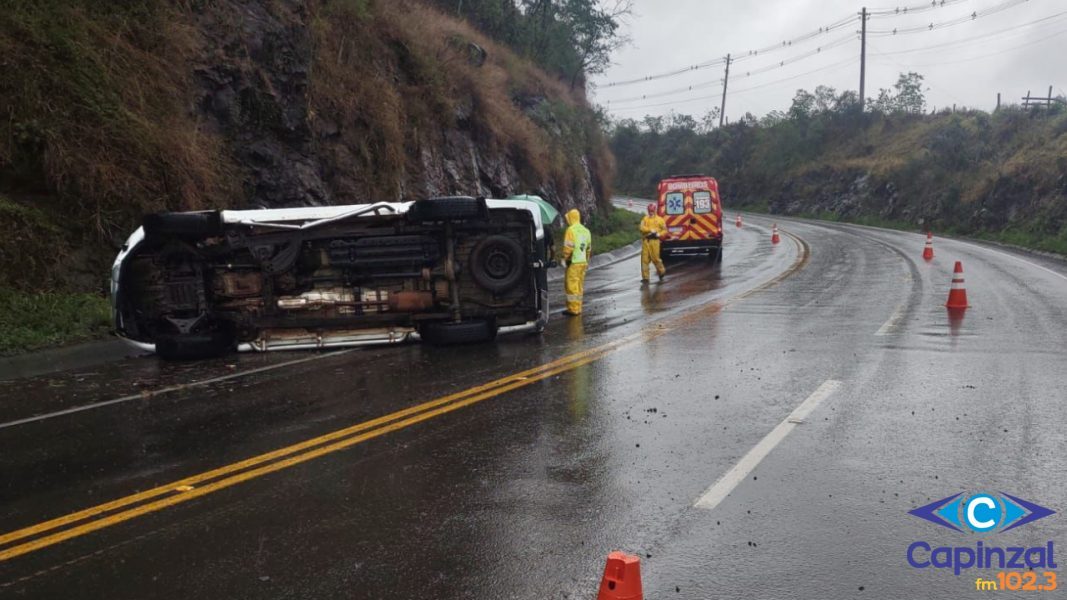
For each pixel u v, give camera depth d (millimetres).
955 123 50469
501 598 3574
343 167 17484
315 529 4359
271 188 15391
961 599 3514
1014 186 36625
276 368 9070
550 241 11867
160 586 3740
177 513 4633
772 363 8633
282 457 5637
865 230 41344
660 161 87312
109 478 5309
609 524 4363
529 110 32469
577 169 33625
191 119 14258
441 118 22500
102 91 12711
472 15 36281
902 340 9906
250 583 3752
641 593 3229
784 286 16609
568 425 6309
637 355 9281
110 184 12375
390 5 22562
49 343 9922
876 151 59875
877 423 6199
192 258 9922
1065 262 22719
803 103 70375
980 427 6031
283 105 15945
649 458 5465
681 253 25172
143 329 9969
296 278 10188
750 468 5215
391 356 9641
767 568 3820
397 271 10375
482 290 10516
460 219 10125
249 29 15625
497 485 4988
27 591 3711
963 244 30109
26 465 5664
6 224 11172
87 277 11914
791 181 65125
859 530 4234
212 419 6789
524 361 9062
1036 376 7727
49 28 12422
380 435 6129
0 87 11758
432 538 4219
